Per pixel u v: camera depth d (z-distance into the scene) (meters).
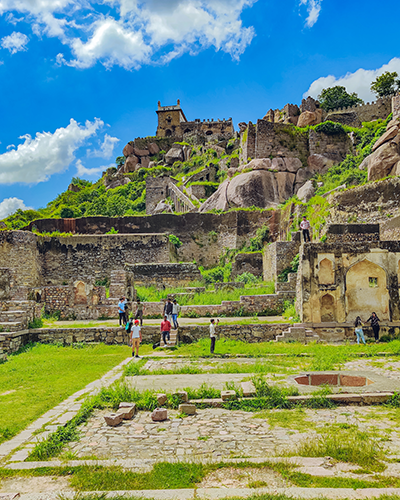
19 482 4.50
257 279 25.27
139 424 6.42
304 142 36.72
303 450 5.09
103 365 11.02
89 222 31.41
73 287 18.06
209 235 31.55
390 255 15.88
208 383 8.70
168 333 14.25
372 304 15.72
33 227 31.64
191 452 5.25
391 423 6.20
